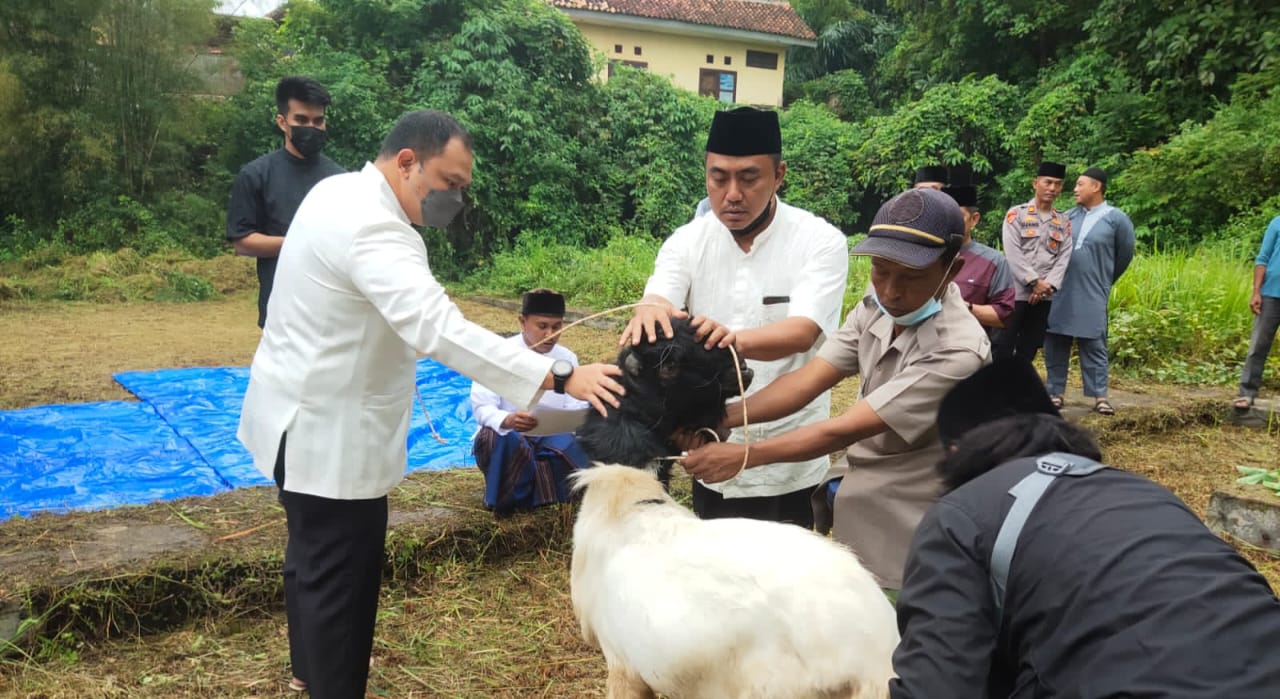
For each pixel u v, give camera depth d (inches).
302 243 111.7
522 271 654.5
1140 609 59.0
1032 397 77.8
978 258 239.9
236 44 772.6
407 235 110.2
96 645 147.9
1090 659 60.0
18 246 645.3
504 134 730.2
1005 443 73.7
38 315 520.4
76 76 676.1
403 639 158.6
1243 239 502.6
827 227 133.4
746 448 105.3
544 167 744.3
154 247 675.4
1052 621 62.6
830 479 127.2
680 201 799.1
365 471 114.2
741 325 135.7
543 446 196.9
